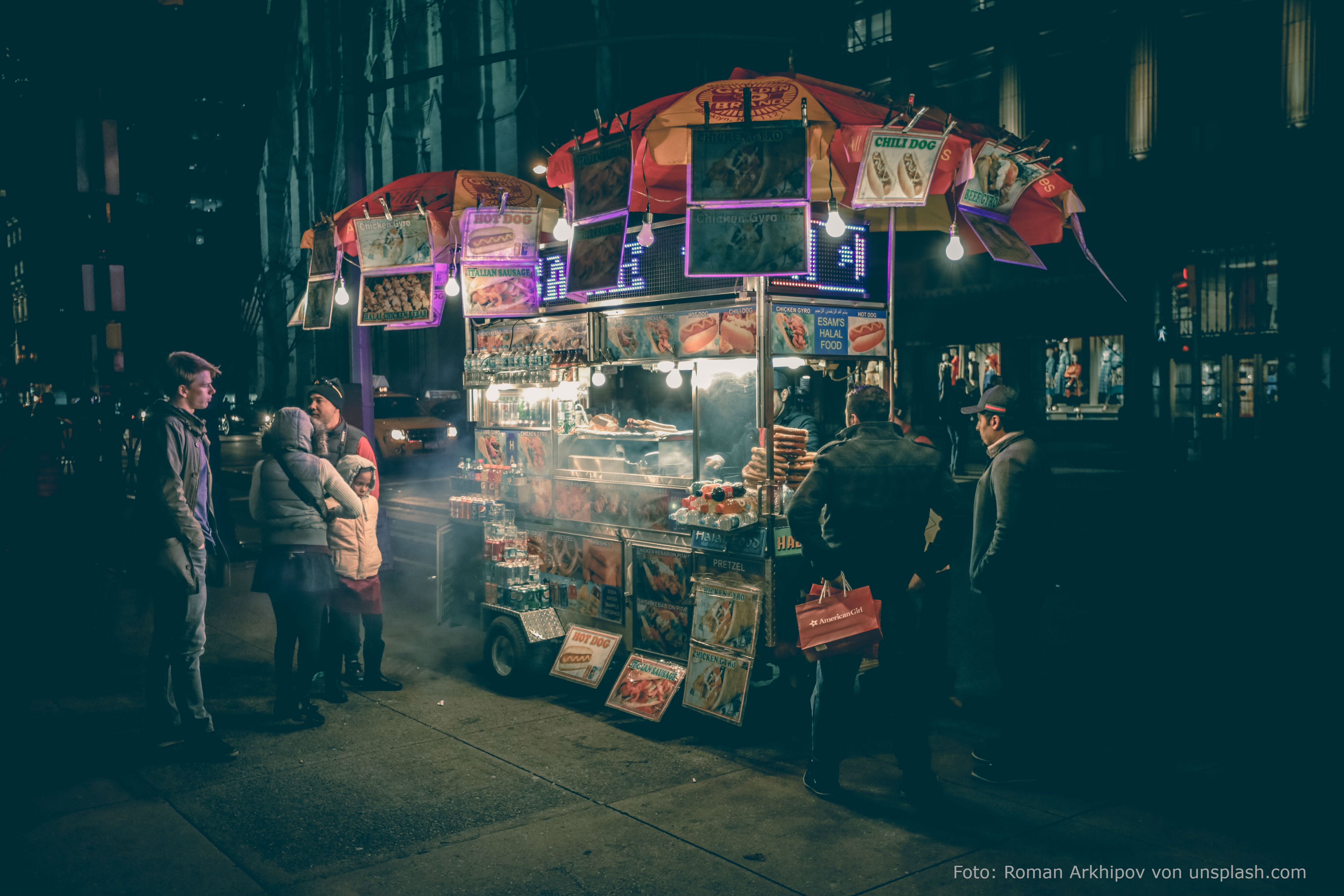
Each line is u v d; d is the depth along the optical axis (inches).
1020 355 854.5
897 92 918.4
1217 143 692.7
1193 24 696.4
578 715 200.8
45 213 446.3
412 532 413.1
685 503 192.7
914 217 229.6
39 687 223.1
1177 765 163.9
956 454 723.4
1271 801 148.2
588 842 137.5
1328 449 633.0
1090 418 813.9
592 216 175.0
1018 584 159.3
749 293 185.9
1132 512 490.0
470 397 265.4
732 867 128.8
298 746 181.6
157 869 129.1
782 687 194.4
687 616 195.9
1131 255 738.8
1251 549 377.1
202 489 187.0
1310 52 636.7
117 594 335.0
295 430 192.4
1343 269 637.3
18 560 398.9
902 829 140.8
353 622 213.5
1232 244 688.4
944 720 193.6
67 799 154.8
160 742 177.2
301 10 2303.2
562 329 232.2
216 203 2792.8
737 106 167.8
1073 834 138.1
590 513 219.8
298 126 2338.8
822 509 158.2
